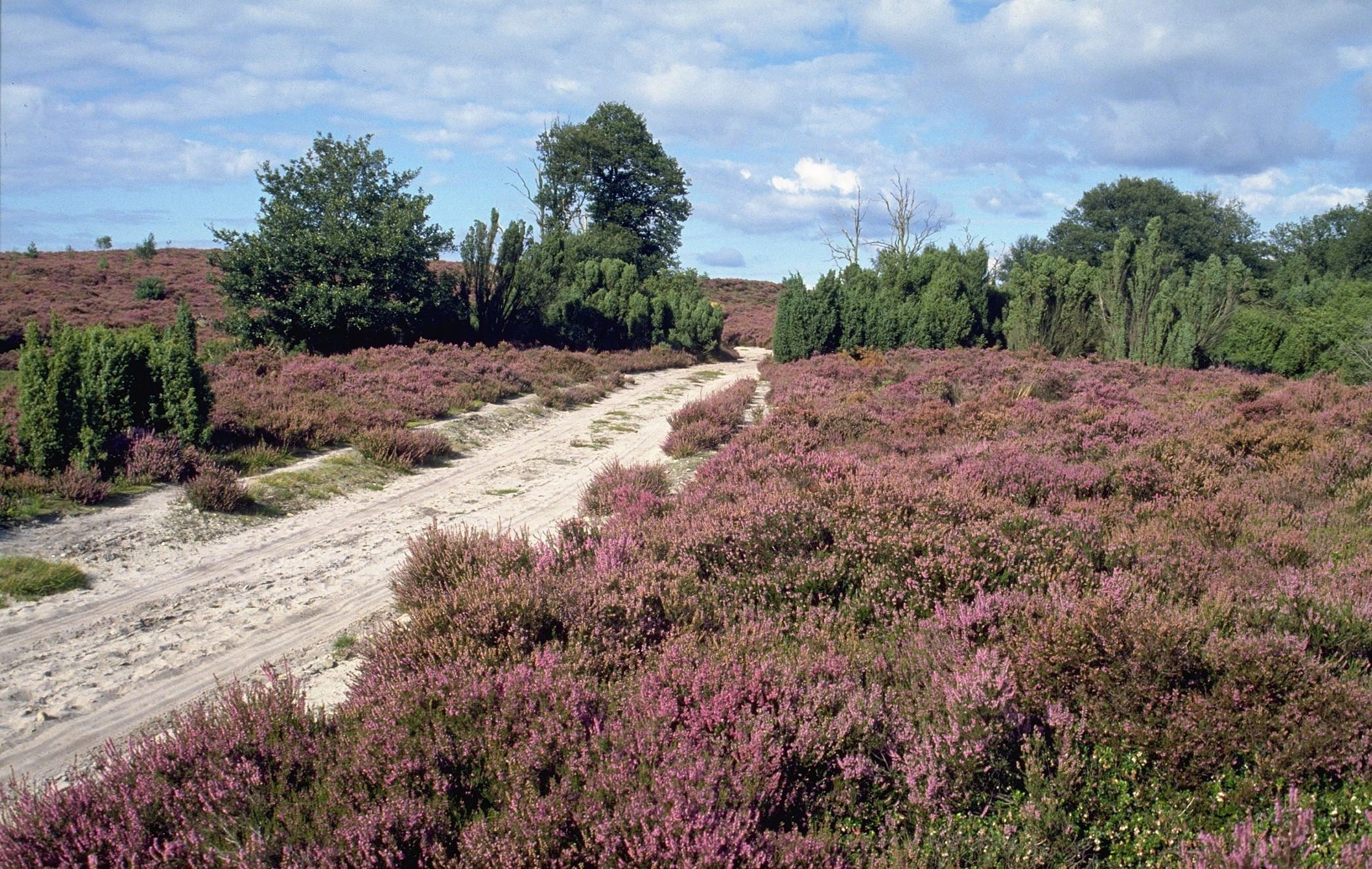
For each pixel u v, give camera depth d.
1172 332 28.83
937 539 6.47
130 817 3.23
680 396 25.98
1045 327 33.34
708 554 6.89
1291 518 7.92
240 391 16.06
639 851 2.98
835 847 3.25
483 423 18.08
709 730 3.84
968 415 15.27
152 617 6.96
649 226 70.19
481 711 4.06
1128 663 4.11
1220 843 2.95
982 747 3.61
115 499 10.05
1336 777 3.62
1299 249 70.19
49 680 5.73
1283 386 21.73
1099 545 6.64
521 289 35.34
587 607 5.41
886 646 5.12
